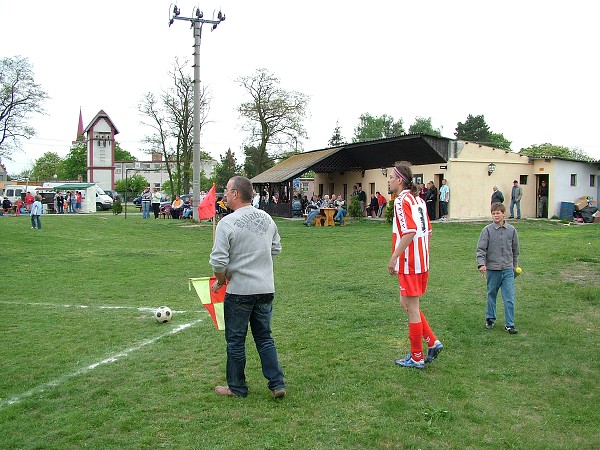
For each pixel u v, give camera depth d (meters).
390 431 4.16
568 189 28.06
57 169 117.81
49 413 4.55
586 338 6.66
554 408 4.62
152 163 100.56
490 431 4.19
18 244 18.08
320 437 4.08
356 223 26.16
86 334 6.96
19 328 7.28
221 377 5.37
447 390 4.98
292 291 9.77
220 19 25.59
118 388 5.09
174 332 7.04
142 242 19.11
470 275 11.13
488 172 27.36
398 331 6.96
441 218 26.25
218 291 5.12
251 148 61.97
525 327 7.14
